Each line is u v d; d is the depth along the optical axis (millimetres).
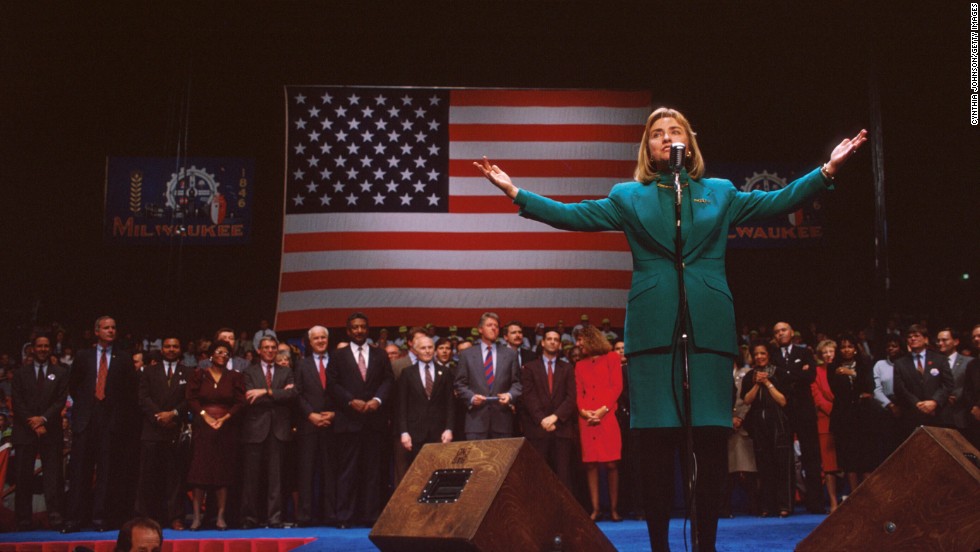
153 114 19188
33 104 18828
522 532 2438
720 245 2871
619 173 12125
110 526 7695
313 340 7832
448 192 12188
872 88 13875
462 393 7484
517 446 2514
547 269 11898
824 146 18219
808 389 8000
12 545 6176
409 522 2582
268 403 7609
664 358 2723
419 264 11984
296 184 12281
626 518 7824
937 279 17641
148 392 7703
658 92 18609
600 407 7562
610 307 11789
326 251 12109
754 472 7898
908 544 2426
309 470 7559
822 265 18203
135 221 16781
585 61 18828
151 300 18891
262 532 7051
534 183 12102
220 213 16875
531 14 18531
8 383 10945
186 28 18266
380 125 12391
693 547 2615
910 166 17891
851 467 7934
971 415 7586
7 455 8336
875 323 13172
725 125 18422
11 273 18719
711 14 18031
